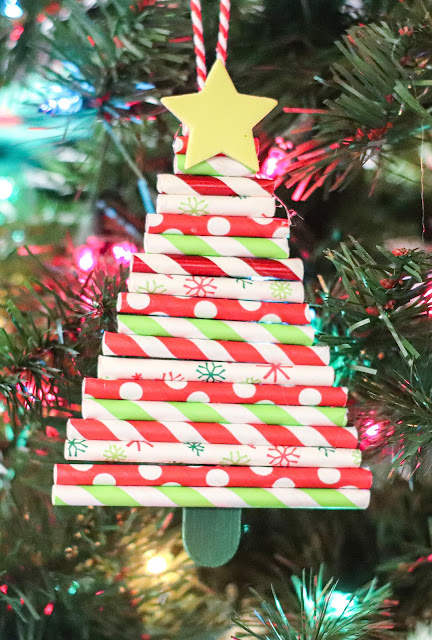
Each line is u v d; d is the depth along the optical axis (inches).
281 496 14.3
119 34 16.0
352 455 14.4
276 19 17.0
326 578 18.2
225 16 14.6
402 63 15.6
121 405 14.1
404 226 19.2
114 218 19.0
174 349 14.3
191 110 14.5
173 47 16.5
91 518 17.7
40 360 16.2
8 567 16.6
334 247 18.4
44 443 16.8
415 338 16.1
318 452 14.4
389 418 15.5
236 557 19.3
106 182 18.9
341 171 17.7
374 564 18.8
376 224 19.2
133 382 14.2
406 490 18.8
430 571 18.0
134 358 14.7
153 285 14.3
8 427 17.5
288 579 18.5
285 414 14.4
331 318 17.3
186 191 14.5
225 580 18.8
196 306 14.4
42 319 17.4
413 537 18.9
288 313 14.6
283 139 18.0
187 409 14.2
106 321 16.3
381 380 16.3
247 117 14.6
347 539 19.4
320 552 18.5
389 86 15.5
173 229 14.5
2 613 16.7
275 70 17.1
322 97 17.4
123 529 17.9
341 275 15.7
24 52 16.7
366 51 15.4
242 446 14.3
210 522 14.6
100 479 14.0
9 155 17.7
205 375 14.3
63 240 19.4
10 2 16.7
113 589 17.2
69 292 16.4
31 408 16.0
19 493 17.8
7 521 17.3
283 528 19.5
